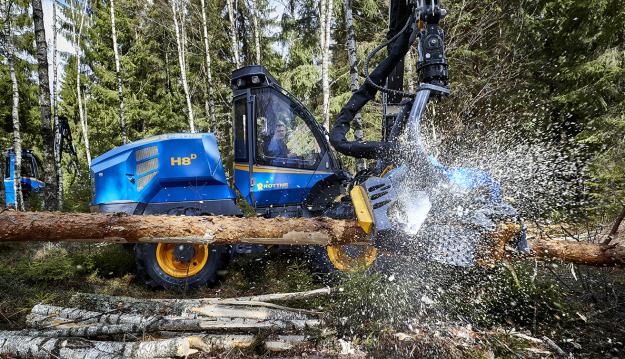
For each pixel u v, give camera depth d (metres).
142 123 19.50
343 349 2.79
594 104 8.63
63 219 3.05
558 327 3.11
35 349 2.63
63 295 3.74
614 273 3.89
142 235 3.10
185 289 4.16
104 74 18.55
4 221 2.98
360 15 12.32
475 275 3.28
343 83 12.80
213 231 3.13
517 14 9.97
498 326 3.13
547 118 8.91
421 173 2.91
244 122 5.14
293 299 3.50
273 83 5.11
